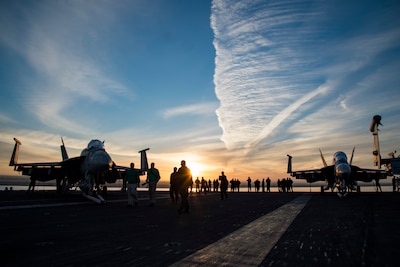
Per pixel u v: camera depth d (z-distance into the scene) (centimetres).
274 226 747
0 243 538
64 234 634
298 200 1888
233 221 852
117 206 1442
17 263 399
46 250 480
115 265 390
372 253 456
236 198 2227
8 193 2848
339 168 2170
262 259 420
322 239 571
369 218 910
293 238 582
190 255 445
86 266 385
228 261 410
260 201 1817
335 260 414
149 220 884
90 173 1719
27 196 2275
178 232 658
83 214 1058
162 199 2103
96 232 660
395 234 627
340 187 2219
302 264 394
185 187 1102
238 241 552
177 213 1100
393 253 455
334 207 1327
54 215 1016
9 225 768
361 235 616
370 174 2884
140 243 536
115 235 620
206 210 1216
